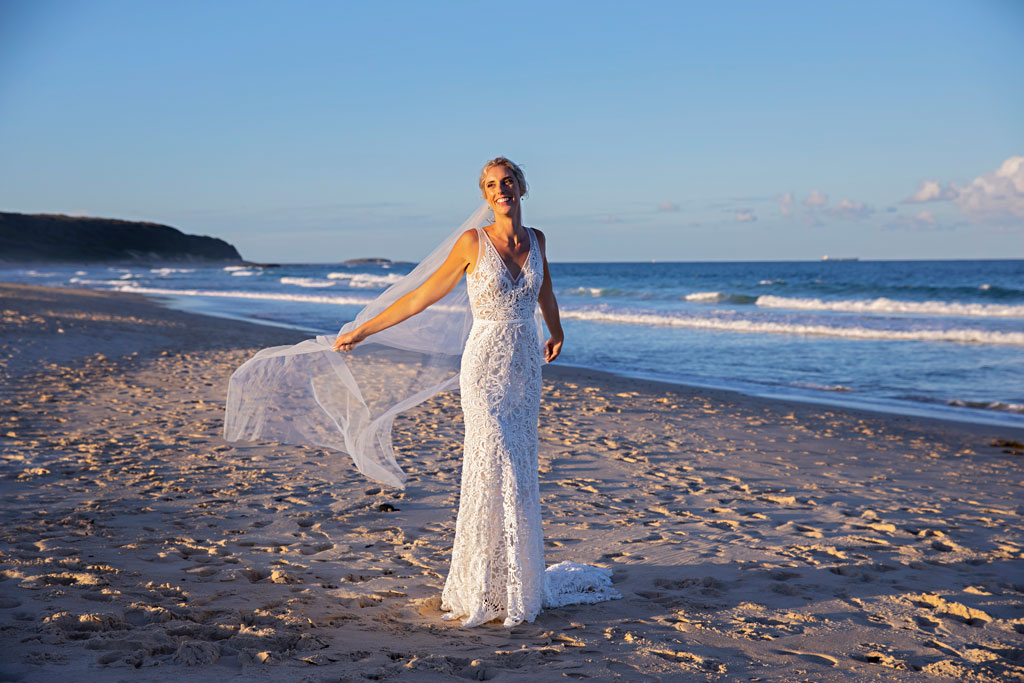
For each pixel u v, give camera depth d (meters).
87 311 24.00
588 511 5.10
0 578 3.34
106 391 9.91
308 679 2.29
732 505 5.33
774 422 9.23
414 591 3.56
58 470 5.84
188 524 4.55
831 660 2.78
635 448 7.39
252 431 3.91
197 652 2.44
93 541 4.08
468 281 3.29
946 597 3.55
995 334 18.91
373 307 3.62
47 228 180.62
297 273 111.56
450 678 2.41
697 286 49.50
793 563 4.05
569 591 3.49
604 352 17.67
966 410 10.52
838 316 25.83
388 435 3.76
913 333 19.94
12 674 2.18
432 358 3.76
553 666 2.55
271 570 3.75
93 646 2.49
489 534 3.18
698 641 2.93
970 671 2.70
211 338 18.28
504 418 3.22
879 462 7.16
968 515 5.23
